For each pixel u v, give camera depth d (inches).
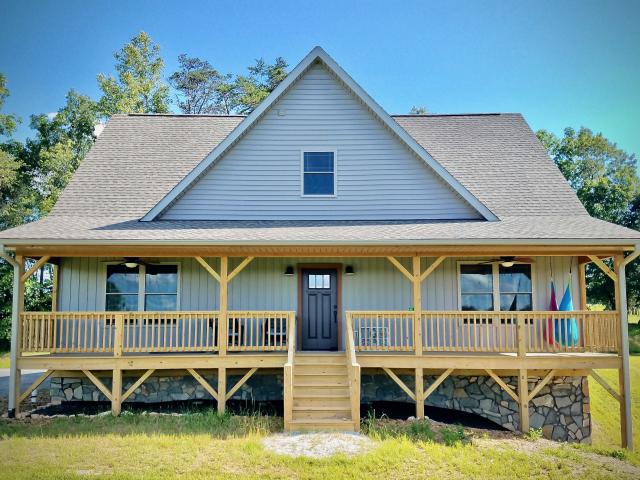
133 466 311.7
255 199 530.0
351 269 524.4
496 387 475.8
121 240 424.5
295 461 320.5
